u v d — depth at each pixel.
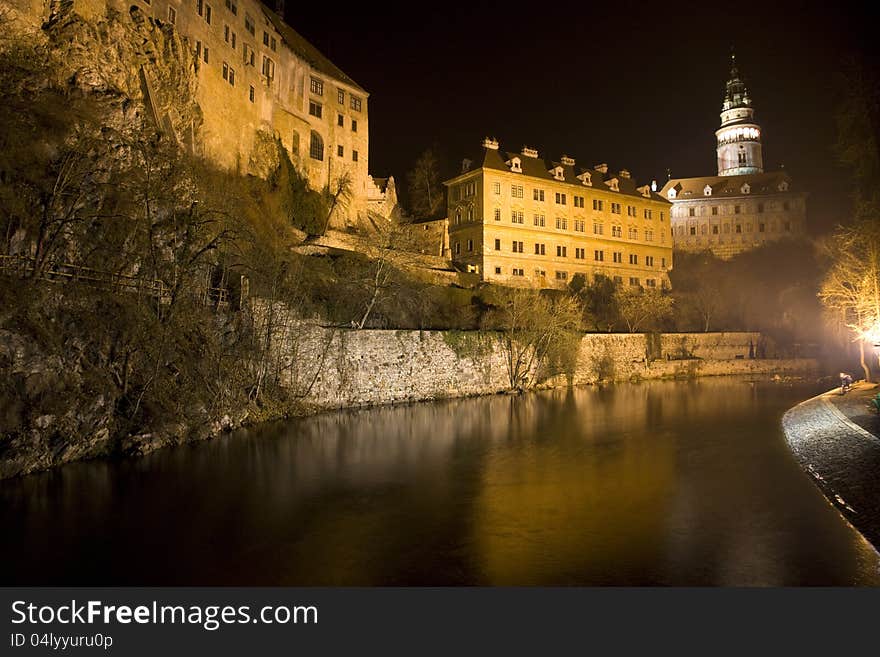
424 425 34.03
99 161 25.02
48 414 20.36
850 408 31.42
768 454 26.44
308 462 24.14
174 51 39.62
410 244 53.38
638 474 22.64
